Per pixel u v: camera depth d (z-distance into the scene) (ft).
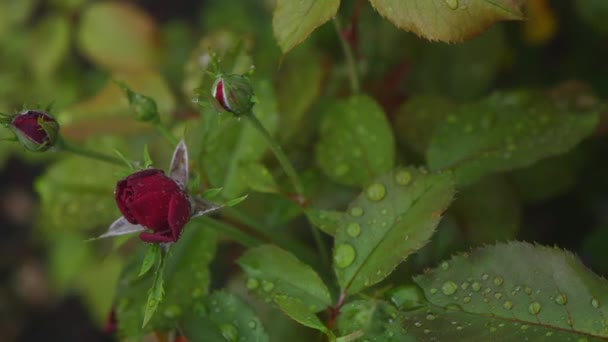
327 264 1.94
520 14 1.73
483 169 1.95
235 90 1.78
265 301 1.83
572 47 2.49
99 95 2.17
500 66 2.40
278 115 2.02
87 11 2.44
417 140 2.10
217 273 2.22
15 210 3.76
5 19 2.79
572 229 2.45
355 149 2.00
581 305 1.73
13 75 2.71
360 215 1.82
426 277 1.77
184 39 2.58
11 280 3.64
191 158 2.01
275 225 2.02
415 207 1.81
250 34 2.31
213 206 1.79
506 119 1.97
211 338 1.86
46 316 3.59
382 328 1.75
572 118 1.97
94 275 2.43
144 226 1.74
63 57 2.69
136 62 2.43
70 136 2.16
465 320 1.75
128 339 1.90
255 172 1.93
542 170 2.19
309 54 2.15
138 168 1.80
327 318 1.88
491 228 2.05
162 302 1.90
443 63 2.26
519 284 1.75
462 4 1.74
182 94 2.41
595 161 2.38
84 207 2.05
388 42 2.27
